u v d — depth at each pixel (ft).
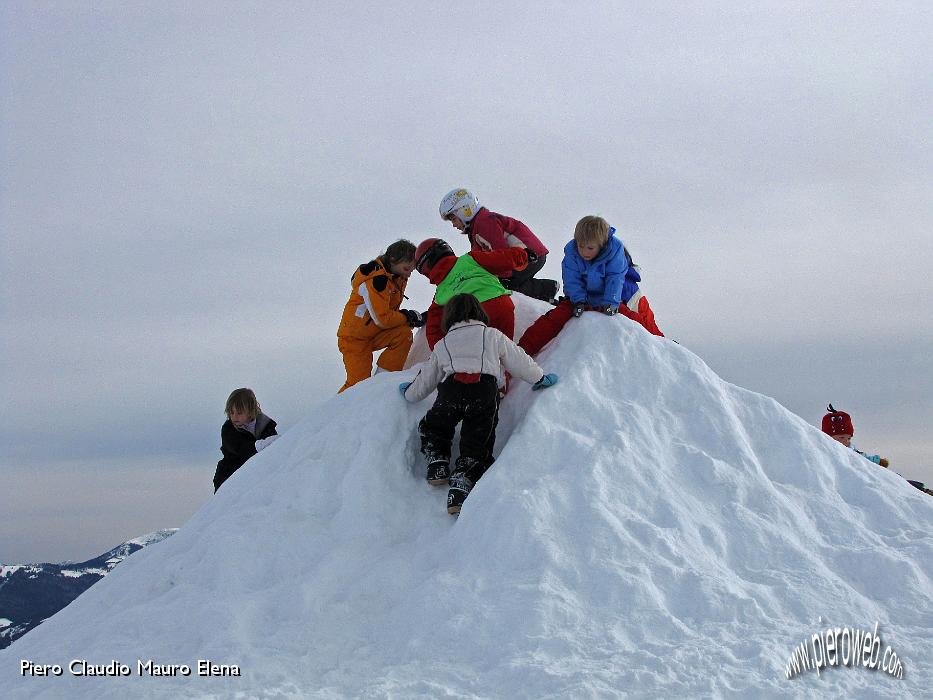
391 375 21.06
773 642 13.79
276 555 17.08
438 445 18.17
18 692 15.05
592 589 14.89
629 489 16.88
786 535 16.69
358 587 16.02
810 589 15.42
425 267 21.33
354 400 20.36
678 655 13.43
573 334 20.35
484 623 14.42
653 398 19.04
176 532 20.20
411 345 24.68
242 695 13.42
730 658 13.39
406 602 15.35
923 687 12.98
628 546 15.60
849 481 18.40
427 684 13.23
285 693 13.43
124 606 17.53
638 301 22.03
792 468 18.44
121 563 19.99
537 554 15.47
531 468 17.26
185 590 16.87
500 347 18.37
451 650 14.16
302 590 15.93
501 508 16.24
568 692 12.62
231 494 20.02
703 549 16.07
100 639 16.03
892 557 16.11
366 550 17.03
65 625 18.01
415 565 16.46
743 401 19.57
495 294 20.44
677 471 17.62
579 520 16.10
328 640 14.98
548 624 14.23
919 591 15.62
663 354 19.92
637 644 13.93
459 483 17.38
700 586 14.94
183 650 15.16
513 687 13.08
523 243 21.85
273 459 20.40
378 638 14.90
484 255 20.63
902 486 18.80
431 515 17.70
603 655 13.60
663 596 14.87
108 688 14.42
